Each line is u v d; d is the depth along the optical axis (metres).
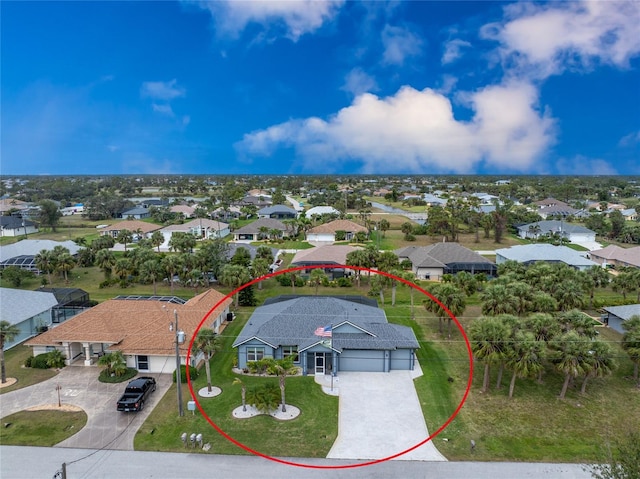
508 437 35.16
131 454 32.50
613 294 75.88
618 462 27.88
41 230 146.62
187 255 77.81
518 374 40.03
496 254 100.31
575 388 43.50
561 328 44.41
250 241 126.31
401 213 190.25
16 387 42.91
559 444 34.22
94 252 97.38
